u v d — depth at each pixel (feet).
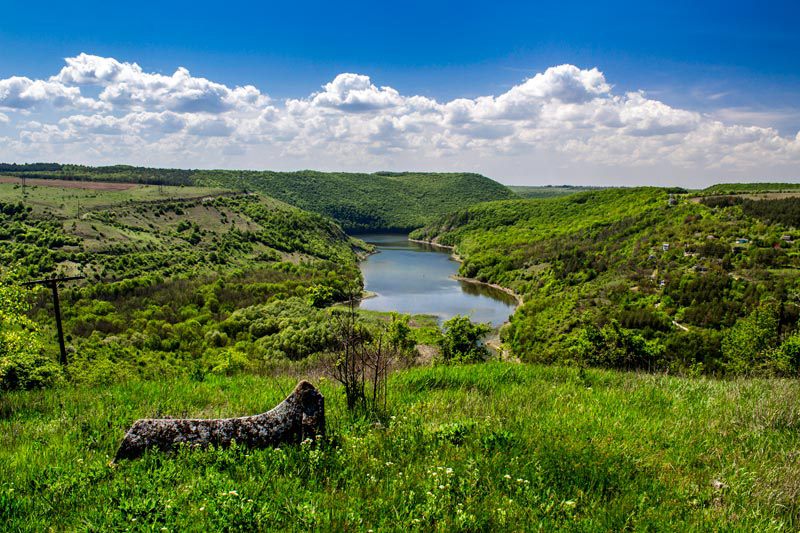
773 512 13.08
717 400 24.85
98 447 18.58
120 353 172.76
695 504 13.62
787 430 19.92
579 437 18.12
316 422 17.63
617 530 12.04
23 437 20.56
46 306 239.50
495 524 12.07
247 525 11.63
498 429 18.80
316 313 252.01
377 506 12.78
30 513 12.56
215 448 16.40
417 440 17.98
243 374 41.98
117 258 352.28
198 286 331.36
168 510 12.10
